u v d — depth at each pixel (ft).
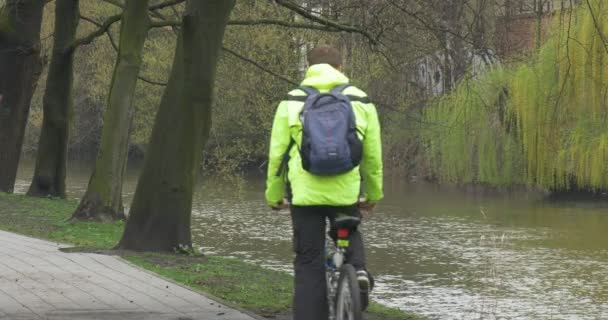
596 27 70.23
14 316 37.88
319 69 30.35
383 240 126.82
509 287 91.50
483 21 100.53
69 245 66.95
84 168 281.54
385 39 104.42
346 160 28.53
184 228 67.41
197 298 43.42
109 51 187.93
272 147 29.91
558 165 174.81
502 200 185.37
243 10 129.80
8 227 83.35
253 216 149.79
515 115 182.39
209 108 67.82
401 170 226.17
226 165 144.66
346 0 103.76
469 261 108.58
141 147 274.98
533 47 167.73
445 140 195.00
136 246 66.44
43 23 219.82
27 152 324.19
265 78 134.62
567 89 163.32
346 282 28.25
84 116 302.25
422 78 155.84
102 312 39.32
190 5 66.44
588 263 107.65
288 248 112.06
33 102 275.18
